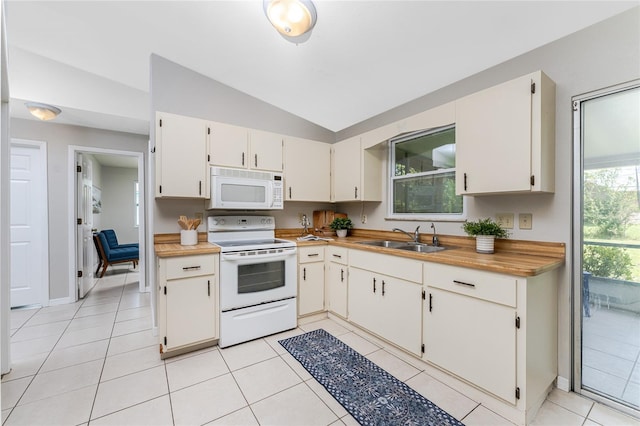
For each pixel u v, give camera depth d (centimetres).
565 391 175
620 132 162
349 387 179
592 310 171
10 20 213
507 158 177
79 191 360
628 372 160
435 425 148
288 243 269
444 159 260
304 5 170
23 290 324
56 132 333
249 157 280
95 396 170
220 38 226
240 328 238
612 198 165
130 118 319
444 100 249
